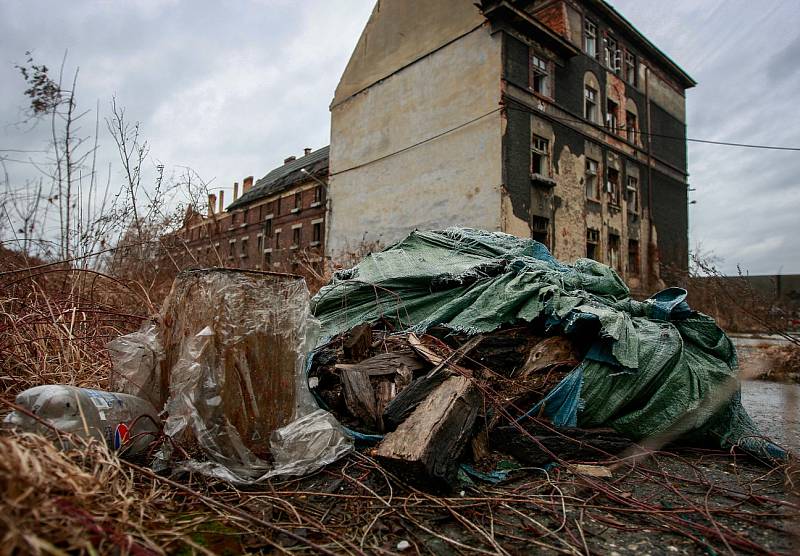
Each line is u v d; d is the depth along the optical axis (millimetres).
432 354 3477
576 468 2848
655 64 20406
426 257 5004
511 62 13875
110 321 4375
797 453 3262
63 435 1733
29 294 3686
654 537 2139
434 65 15586
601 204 16781
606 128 17141
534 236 14539
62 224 5152
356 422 3084
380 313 4410
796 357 7480
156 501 1902
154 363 2693
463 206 14227
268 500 2150
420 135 15797
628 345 3428
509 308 3979
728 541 2066
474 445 2828
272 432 2496
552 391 3361
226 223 29594
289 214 23547
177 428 2291
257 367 2463
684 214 21438
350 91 18844
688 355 3641
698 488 2723
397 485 2428
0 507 1169
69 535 1325
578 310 3680
